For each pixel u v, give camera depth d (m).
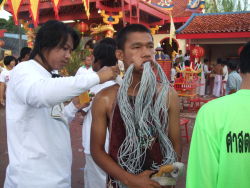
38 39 1.79
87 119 2.90
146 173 1.51
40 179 1.74
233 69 7.28
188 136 6.46
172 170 1.47
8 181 1.82
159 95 1.60
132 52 1.61
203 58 17.11
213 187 1.28
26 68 1.67
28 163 1.73
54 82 1.51
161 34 18.72
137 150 1.54
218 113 1.30
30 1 6.09
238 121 1.27
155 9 13.80
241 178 1.26
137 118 1.55
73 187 3.85
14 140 1.76
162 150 1.62
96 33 12.50
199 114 1.36
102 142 1.69
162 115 1.60
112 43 2.92
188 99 9.75
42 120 1.76
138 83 1.63
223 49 17.58
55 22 1.78
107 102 1.67
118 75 1.72
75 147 5.51
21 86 1.58
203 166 1.29
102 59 2.88
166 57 10.34
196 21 14.36
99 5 11.02
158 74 1.65
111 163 1.58
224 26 13.36
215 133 1.29
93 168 2.87
